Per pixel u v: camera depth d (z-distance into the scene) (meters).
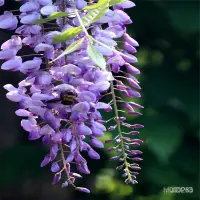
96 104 0.93
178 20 1.67
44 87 0.91
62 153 0.93
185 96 1.80
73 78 0.90
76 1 0.92
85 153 1.79
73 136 0.92
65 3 0.93
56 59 0.87
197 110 1.76
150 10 1.75
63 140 0.92
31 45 0.93
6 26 0.93
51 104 0.90
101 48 0.88
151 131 1.67
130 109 0.98
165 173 1.79
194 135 1.79
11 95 0.93
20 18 0.93
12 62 0.93
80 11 0.91
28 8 0.91
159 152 1.62
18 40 0.93
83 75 0.90
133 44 0.97
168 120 1.74
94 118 0.93
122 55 0.95
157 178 1.77
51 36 0.89
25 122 0.94
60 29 0.93
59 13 0.89
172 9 1.69
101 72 0.90
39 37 0.92
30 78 0.92
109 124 1.45
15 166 1.81
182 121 1.77
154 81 1.81
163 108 1.78
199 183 1.81
